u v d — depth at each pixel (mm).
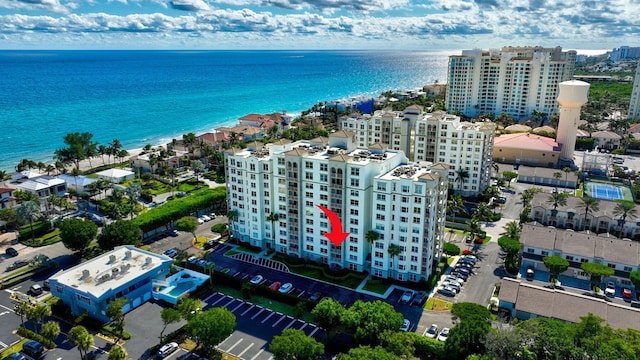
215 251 169625
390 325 108875
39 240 176625
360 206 144875
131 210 188750
